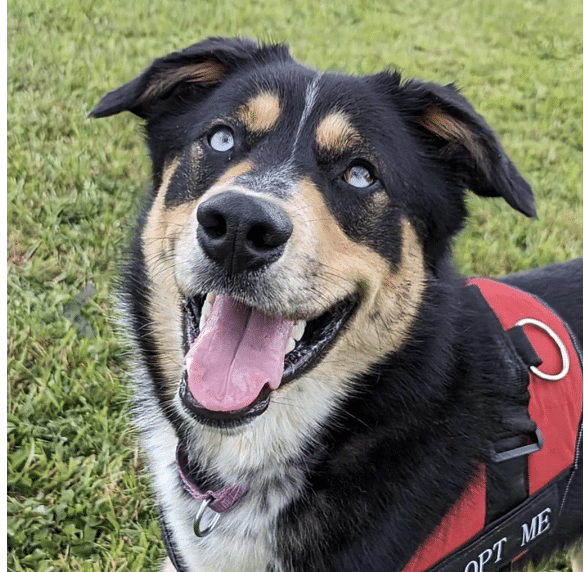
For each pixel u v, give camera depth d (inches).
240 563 19.6
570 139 51.9
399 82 21.0
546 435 20.1
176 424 20.3
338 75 20.6
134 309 21.0
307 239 17.7
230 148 19.6
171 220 19.8
